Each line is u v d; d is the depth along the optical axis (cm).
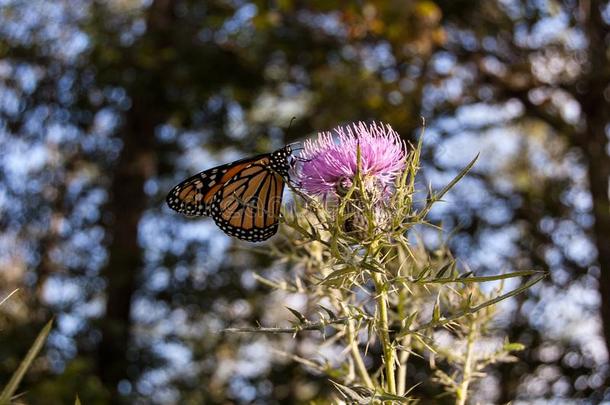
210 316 1452
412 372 677
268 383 1362
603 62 1261
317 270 360
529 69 1297
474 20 1291
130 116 1563
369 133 333
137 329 1516
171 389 1445
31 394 1066
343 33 1342
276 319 1409
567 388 1123
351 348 338
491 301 265
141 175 1558
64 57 1516
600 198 1283
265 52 1355
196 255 1498
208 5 1469
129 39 1437
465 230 1266
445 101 1316
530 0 1273
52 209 1552
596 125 1314
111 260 1473
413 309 346
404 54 1244
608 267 1209
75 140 1573
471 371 349
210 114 1544
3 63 1509
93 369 1334
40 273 1488
